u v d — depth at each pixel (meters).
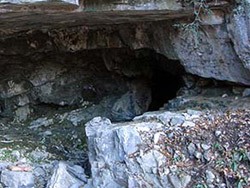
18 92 8.17
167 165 4.22
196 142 4.35
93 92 8.47
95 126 4.96
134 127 4.54
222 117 4.72
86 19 5.14
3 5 3.81
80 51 7.40
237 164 4.10
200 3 4.61
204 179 4.07
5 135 6.95
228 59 5.22
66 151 6.17
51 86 8.22
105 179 4.43
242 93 5.48
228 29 4.90
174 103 6.08
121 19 5.23
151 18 5.21
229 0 4.68
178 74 6.81
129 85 8.09
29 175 4.92
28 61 7.65
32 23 5.18
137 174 4.25
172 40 5.61
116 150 4.45
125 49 7.02
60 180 4.64
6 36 6.28
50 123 7.88
